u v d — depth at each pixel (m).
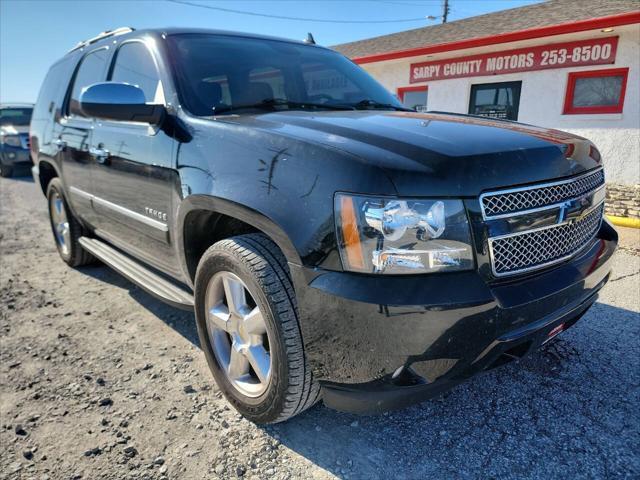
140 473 1.94
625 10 7.76
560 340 2.95
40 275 4.45
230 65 2.89
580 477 1.89
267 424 2.22
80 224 4.24
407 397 1.72
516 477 1.90
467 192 1.66
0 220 7.13
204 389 2.53
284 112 2.57
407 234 1.60
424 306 1.57
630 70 7.91
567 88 8.73
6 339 3.12
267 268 1.93
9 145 12.72
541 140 2.03
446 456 2.03
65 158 3.89
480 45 9.01
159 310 3.58
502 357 1.81
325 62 3.41
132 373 2.69
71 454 2.05
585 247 2.18
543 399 2.38
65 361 2.83
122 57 3.29
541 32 8.17
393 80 11.62
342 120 2.20
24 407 2.38
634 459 1.98
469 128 2.10
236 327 2.22
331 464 1.99
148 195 2.69
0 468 1.97
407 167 1.64
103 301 3.77
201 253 2.54
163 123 2.55
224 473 1.94
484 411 2.31
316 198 1.72
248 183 1.95
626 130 7.63
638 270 4.24
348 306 1.62
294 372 1.91
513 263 1.76
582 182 2.06
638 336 2.98
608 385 2.49
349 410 1.85
